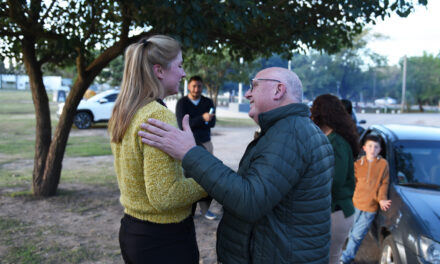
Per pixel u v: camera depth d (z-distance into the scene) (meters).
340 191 2.64
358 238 3.72
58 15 5.02
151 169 1.49
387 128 4.77
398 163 3.94
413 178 3.76
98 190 6.14
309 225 1.62
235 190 1.46
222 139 14.12
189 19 3.31
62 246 3.87
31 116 19.62
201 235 4.43
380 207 3.71
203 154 1.51
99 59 5.16
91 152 10.07
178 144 1.50
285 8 4.50
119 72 25.23
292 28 4.39
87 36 4.77
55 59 5.97
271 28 4.77
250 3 3.55
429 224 3.02
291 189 1.61
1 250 3.70
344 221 2.66
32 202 5.31
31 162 8.55
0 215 4.73
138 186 1.60
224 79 20.81
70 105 5.44
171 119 1.57
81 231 4.31
